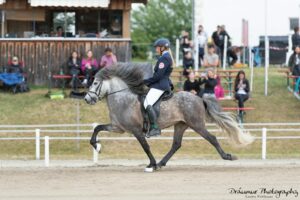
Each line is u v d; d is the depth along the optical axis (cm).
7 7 2780
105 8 2795
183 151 2153
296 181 1490
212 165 1805
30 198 1312
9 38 2752
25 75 2688
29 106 2455
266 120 2430
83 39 2769
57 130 2111
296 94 2645
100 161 1909
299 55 2722
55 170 1705
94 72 2572
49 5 2702
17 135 2241
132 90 1648
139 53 5334
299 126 2362
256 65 3438
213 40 3098
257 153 2139
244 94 2391
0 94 2581
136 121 1625
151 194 1338
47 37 2773
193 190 1380
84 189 1399
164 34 5953
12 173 1647
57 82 2748
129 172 1647
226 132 1653
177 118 1628
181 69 2869
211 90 2316
